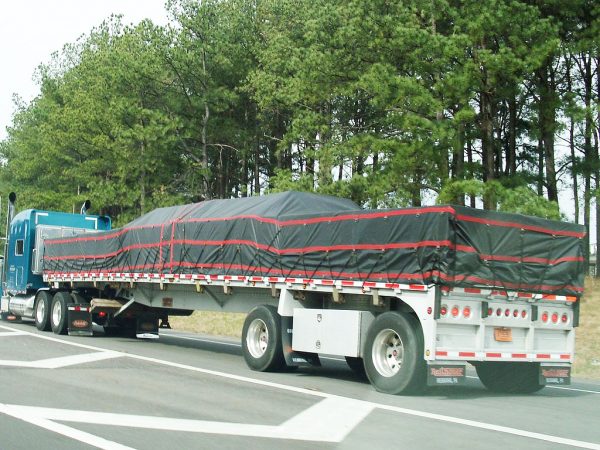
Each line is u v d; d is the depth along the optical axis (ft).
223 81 134.10
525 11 70.08
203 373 41.27
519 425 29.17
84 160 157.48
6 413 28.09
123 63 128.47
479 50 71.46
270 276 43.42
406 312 36.32
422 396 35.78
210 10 127.34
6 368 40.50
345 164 92.79
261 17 130.31
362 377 43.06
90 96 138.82
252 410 30.12
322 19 85.40
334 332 39.04
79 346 54.65
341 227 39.19
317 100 90.79
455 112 80.18
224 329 81.76
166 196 131.95
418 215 35.19
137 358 47.73
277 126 137.59
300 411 30.27
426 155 76.28
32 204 160.35
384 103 77.87
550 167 86.84
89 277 62.03
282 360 42.60
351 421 28.50
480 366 41.16
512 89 76.54
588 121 82.02
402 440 25.40
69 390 33.68
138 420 27.25
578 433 27.94
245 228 45.70
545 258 38.27
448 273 34.06
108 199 135.03
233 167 159.63
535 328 38.52
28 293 73.20
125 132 127.03
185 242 50.57
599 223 103.86
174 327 86.99
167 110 135.54
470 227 35.01
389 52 79.46
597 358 58.75
